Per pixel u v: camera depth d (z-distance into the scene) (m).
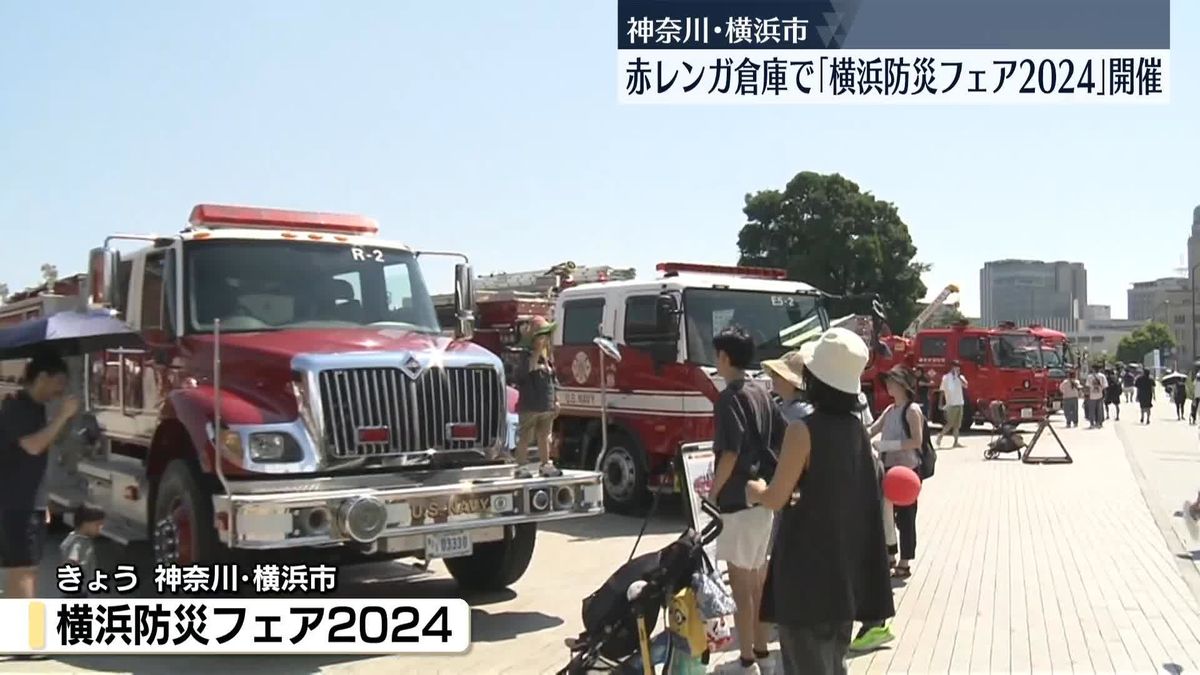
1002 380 28.45
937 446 25.31
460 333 9.61
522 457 11.06
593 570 10.37
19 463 7.35
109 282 8.34
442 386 8.04
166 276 8.66
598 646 5.73
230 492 7.14
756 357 13.23
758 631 6.93
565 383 14.81
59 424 7.44
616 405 13.93
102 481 9.52
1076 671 7.01
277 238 9.01
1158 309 177.38
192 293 8.52
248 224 9.17
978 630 8.02
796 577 4.62
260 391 7.72
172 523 7.98
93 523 8.37
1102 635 7.88
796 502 4.69
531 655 7.48
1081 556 10.88
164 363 8.60
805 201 47.59
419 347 8.21
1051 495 15.77
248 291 8.66
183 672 7.23
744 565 6.68
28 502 7.40
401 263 9.49
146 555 10.89
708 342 13.16
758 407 6.79
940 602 8.91
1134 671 7.01
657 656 5.68
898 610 8.62
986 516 13.66
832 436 4.67
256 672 7.20
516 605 8.95
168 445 8.36
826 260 46.72
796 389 7.41
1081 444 25.55
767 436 6.79
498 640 7.86
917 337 29.77
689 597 5.60
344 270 9.12
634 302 13.75
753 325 13.55
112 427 9.57
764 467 6.75
